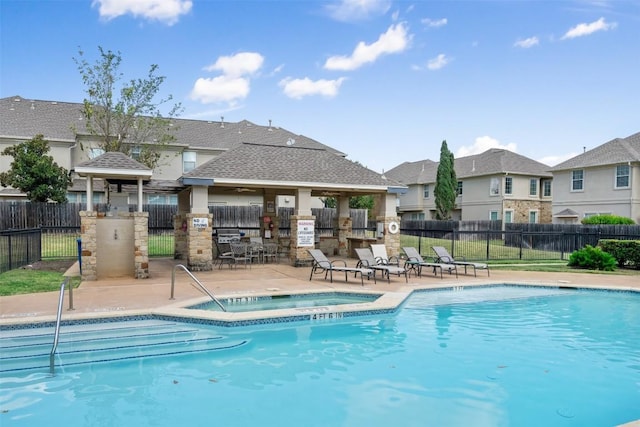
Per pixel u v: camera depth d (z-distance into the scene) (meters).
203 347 7.23
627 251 17.03
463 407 5.20
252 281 12.19
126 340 7.39
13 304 8.66
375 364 6.62
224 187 16.77
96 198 28.42
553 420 4.89
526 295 12.01
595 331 8.54
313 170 16.28
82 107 31.80
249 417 4.92
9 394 5.45
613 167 27.92
